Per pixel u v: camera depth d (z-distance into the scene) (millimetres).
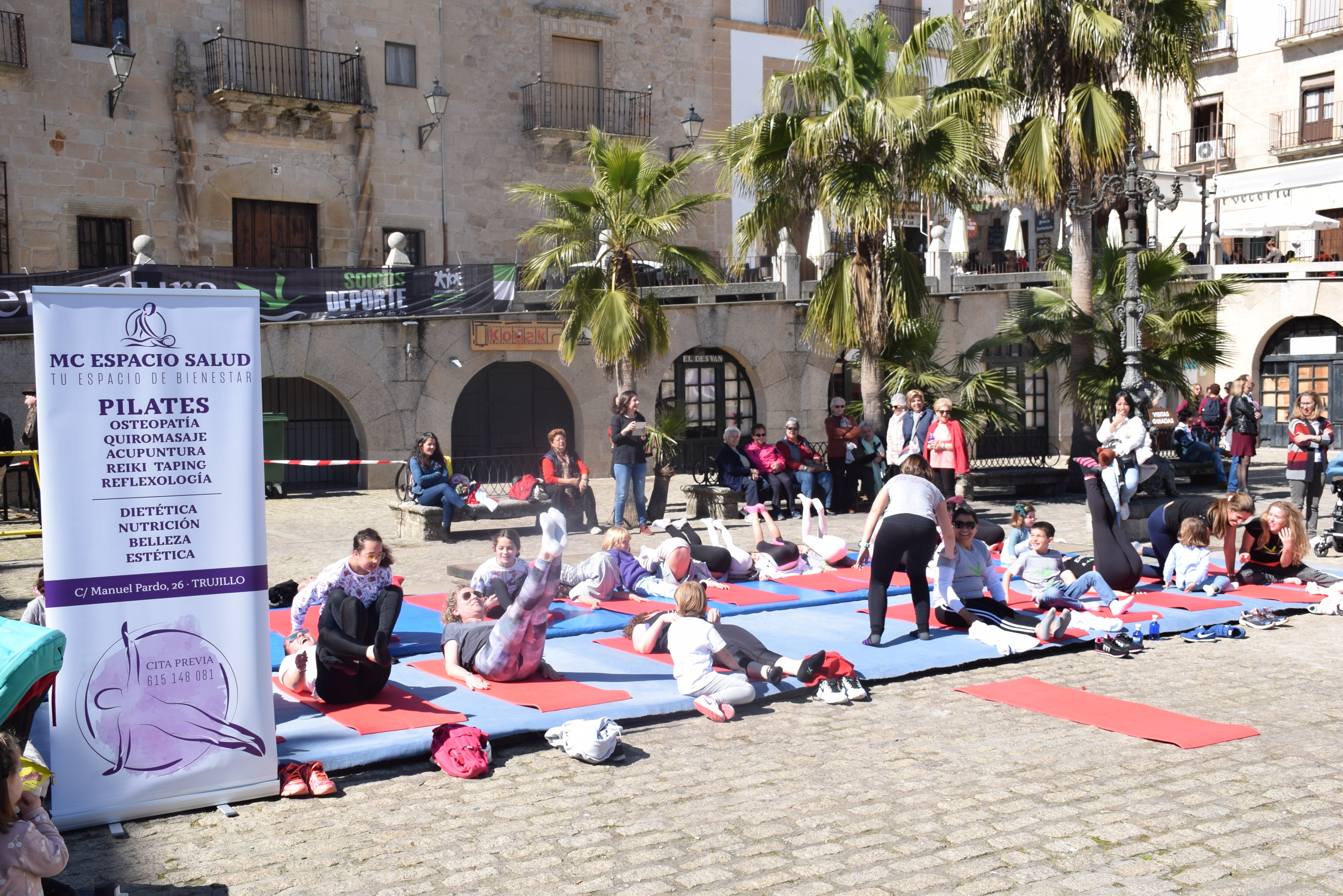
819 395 25359
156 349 5066
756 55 30391
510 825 5027
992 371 18266
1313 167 32469
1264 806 5223
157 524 5105
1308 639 8867
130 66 21203
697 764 5875
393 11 25578
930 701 7121
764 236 17109
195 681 5203
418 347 21438
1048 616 8336
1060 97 18359
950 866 4566
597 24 28016
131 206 22984
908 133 15250
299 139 24656
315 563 12570
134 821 5086
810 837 4879
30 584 11070
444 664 7492
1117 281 18172
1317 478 14383
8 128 21688
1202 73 36688
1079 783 5539
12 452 15750
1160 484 14258
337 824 5047
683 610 7047
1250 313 30312
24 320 17859
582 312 16219
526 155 27375
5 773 3617
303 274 20125
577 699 6707
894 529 8156
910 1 32000
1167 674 7805
